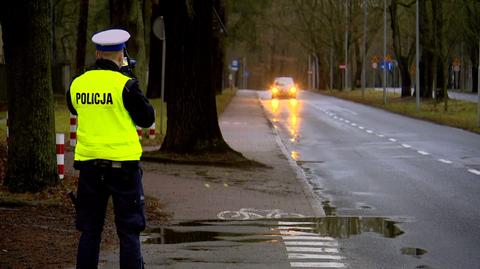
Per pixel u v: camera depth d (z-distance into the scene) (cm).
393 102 11775
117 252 1902
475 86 16088
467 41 12225
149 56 10556
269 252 1934
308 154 4803
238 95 15975
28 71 2519
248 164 3912
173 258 1841
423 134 6406
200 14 3984
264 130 6650
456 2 9594
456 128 7106
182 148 3984
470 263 1845
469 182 3472
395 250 1989
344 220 2477
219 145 4000
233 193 3009
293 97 14312
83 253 1456
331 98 14812
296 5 18512
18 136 2531
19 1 2469
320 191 3219
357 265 1805
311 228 2312
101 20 9294
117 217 1459
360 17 17400
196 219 2441
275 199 2884
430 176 3691
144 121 1454
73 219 2259
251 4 11019
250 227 2305
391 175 3747
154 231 2214
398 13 13812
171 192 2991
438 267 1798
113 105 1427
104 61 1462
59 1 11275
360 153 4853
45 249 1870
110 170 1434
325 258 1875
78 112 1449
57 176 2603
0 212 2319
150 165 3831
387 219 2503
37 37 2506
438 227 2356
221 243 2041
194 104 3978
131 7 5497
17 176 2530
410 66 12694
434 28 9469
